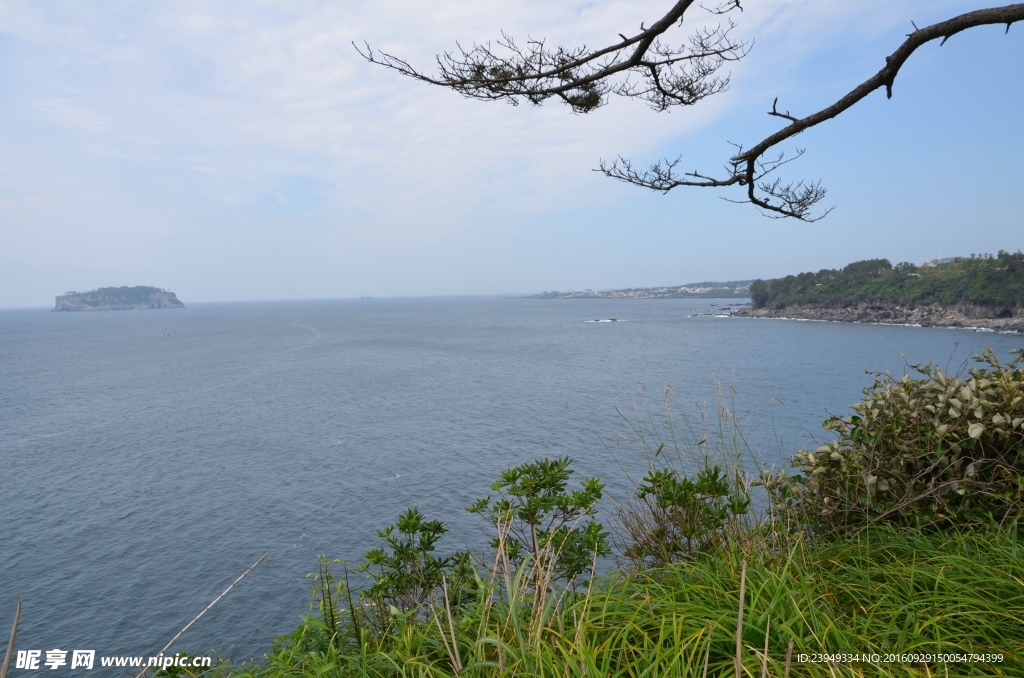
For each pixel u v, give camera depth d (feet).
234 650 68.03
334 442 165.07
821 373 247.50
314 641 10.24
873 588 9.51
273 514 111.75
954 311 526.57
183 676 10.39
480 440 155.43
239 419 203.82
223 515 113.19
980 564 9.49
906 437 13.30
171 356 447.01
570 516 12.69
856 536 12.30
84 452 166.91
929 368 14.48
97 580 89.15
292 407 221.87
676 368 281.33
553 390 230.27
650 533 12.96
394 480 126.31
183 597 82.48
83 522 113.50
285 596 79.87
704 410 17.61
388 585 12.30
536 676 7.11
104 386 299.17
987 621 8.07
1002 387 12.44
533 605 8.79
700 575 10.12
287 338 588.50
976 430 11.60
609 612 8.60
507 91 16.22
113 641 72.49
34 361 438.40
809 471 13.92
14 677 64.95
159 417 213.46
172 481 136.98
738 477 13.82
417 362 352.49
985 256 561.84
